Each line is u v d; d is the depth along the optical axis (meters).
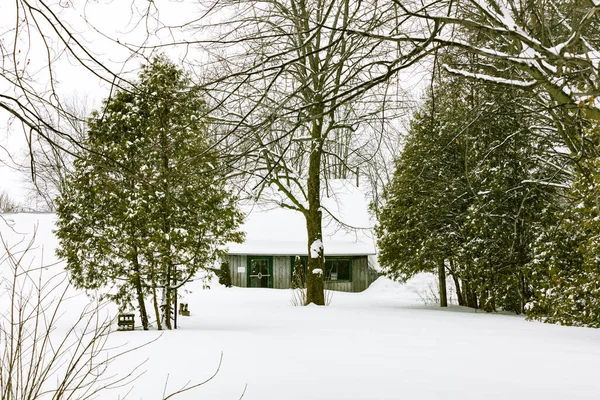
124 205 12.95
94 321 15.08
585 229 14.81
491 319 16.89
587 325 14.60
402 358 8.41
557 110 5.75
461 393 5.96
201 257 13.89
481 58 6.99
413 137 20.95
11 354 3.86
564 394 5.94
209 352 8.86
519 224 19.64
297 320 15.66
